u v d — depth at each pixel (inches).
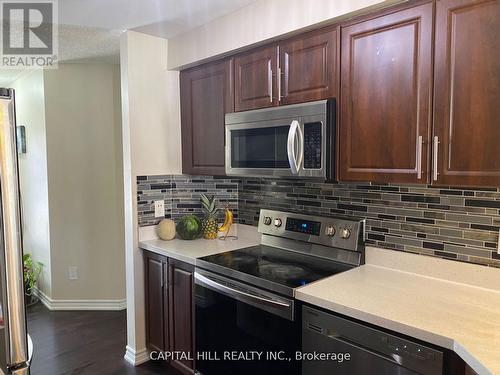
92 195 142.5
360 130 70.2
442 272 71.7
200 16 92.2
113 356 112.3
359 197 83.7
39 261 155.0
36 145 148.3
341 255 85.9
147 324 108.9
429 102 61.2
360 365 59.1
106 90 140.0
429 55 60.9
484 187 59.8
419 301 61.9
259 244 103.9
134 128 105.0
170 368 106.0
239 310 79.6
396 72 64.9
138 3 84.1
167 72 110.4
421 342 52.7
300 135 76.3
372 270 78.8
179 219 115.6
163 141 110.8
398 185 77.1
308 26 75.2
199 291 89.3
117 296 145.5
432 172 61.4
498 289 65.4
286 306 69.2
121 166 143.1
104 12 89.1
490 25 54.7
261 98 87.2
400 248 77.6
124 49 103.4
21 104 159.6
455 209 69.6
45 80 137.4
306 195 94.8
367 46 68.4
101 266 144.4
